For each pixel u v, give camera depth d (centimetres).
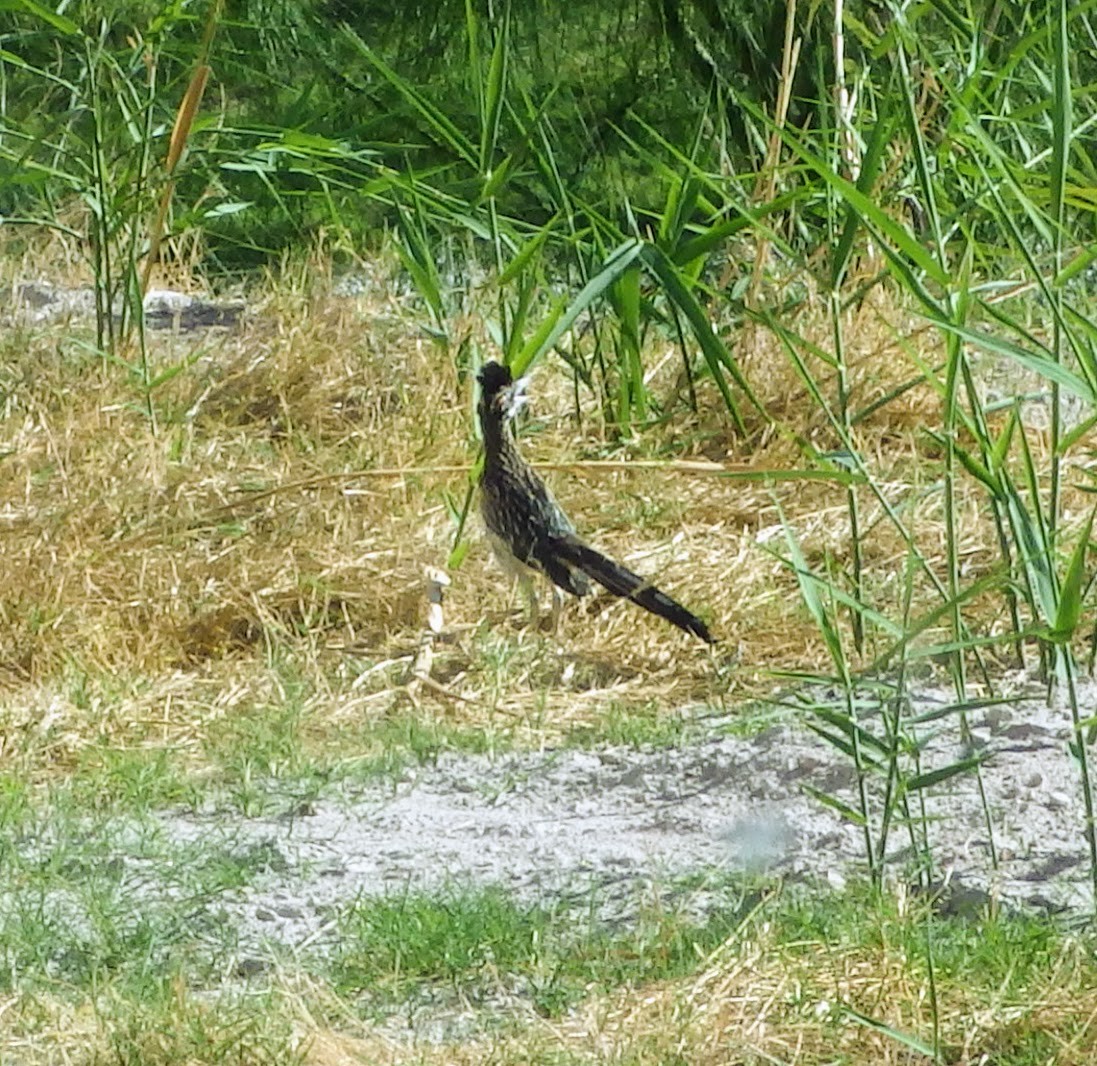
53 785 990
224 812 961
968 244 955
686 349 1408
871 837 891
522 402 1130
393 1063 721
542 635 1159
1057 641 764
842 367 916
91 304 1642
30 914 838
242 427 1427
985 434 888
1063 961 760
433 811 959
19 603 1148
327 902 859
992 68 1203
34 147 1529
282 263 1684
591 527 1285
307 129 1780
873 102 1376
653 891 845
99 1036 734
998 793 923
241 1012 751
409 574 1210
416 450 1356
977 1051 720
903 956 764
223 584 1194
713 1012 732
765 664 1127
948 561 967
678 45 1870
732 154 1756
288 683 1105
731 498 1313
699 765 987
